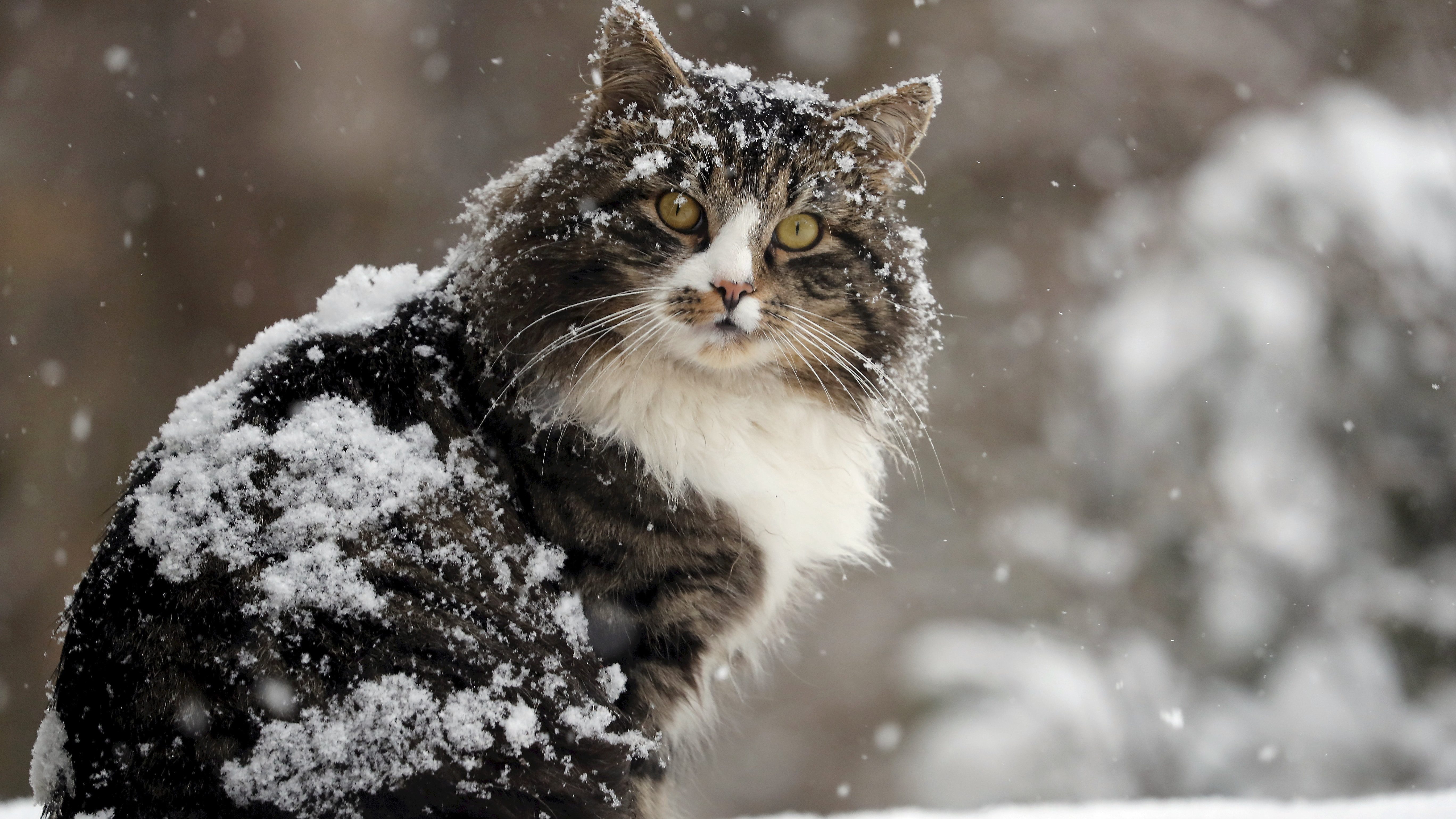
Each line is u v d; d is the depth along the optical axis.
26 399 9.00
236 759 2.66
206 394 3.20
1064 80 11.46
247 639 2.73
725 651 3.46
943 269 10.95
